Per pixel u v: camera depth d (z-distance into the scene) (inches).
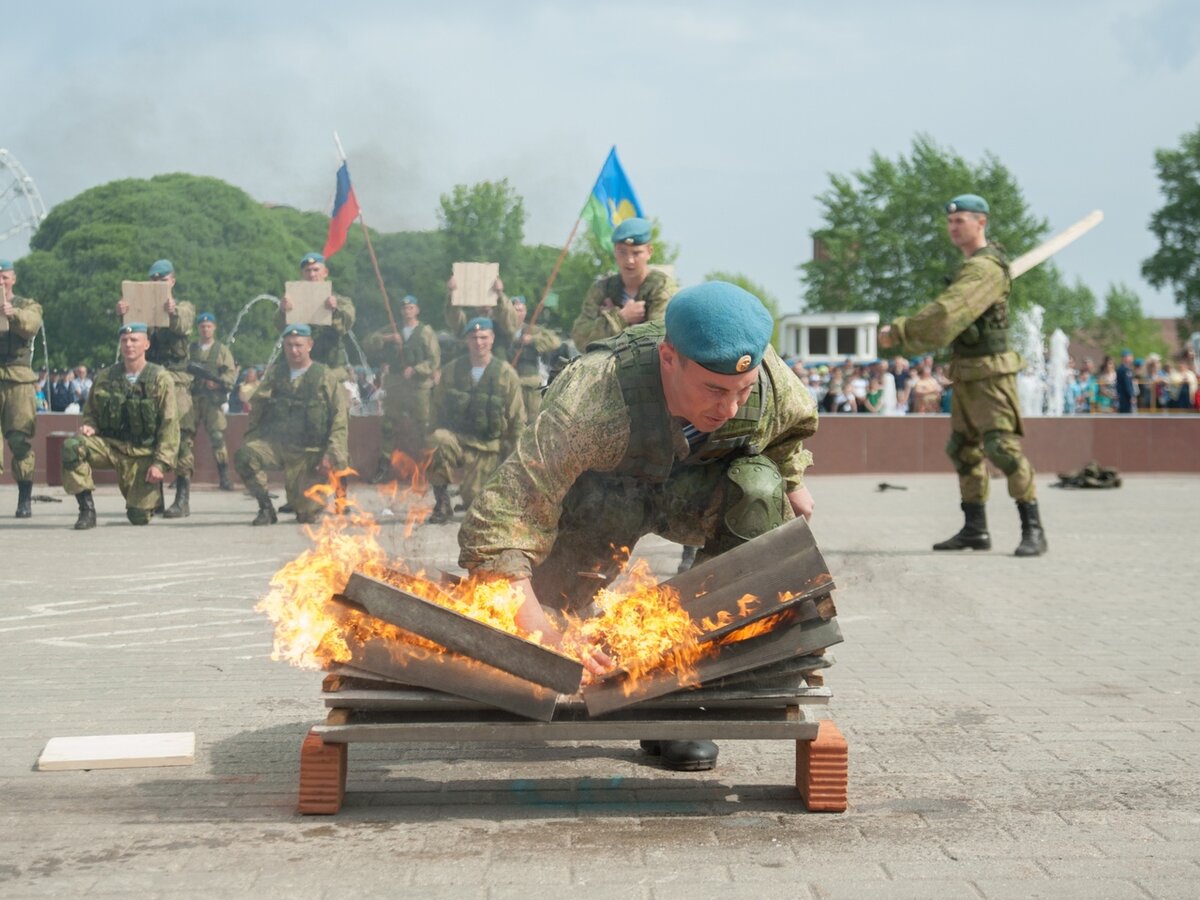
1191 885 144.0
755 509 181.8
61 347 1046.4
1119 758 197.3
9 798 175.3
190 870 148.3
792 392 182.4
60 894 141.4
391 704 163.3
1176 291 3009.4
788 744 204.5
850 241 2719.0
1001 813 169.5
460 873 147.1
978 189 2613.2
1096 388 1272.1
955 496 761.6
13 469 616.7
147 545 499.5
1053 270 2839.6
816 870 148.1
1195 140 2987.2
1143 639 299.6
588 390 169.3
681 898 139.7
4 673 259.8
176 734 203.0
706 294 161.2
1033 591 377.4
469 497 582.9
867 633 308.0
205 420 788.0
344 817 167.0
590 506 185.2
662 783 181.9
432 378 741.9
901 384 1155.9
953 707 231.3
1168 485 858.8
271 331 976.9
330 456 583.2
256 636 302.0
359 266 735.7
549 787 180.1
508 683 162.4
